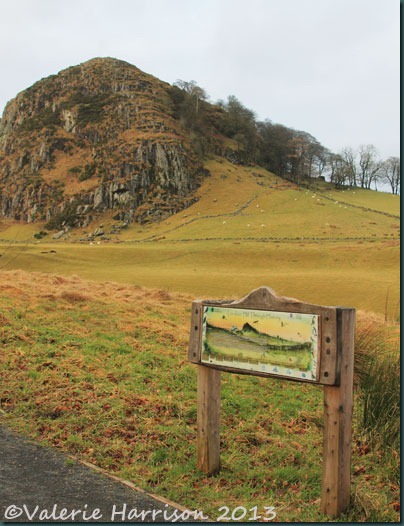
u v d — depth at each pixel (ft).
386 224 395.96
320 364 17.53
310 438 25.41
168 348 38.86
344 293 150.10
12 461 20.98
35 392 28.09
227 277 182.70
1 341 35.91
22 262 245.24
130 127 628.69
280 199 496.64
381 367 26.45
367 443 24.49
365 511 18.08
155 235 427.33
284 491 20.17
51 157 624.18
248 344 19.38
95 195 534.78
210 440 21.03
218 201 518.78
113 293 63.82
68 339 38.11
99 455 22.00
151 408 27.07
